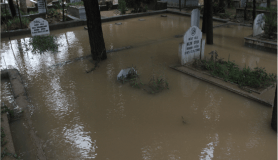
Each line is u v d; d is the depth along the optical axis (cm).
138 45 943
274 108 400
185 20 1477
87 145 385
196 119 447
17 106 500
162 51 855
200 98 523
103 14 1759
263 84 555
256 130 411
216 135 400
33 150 369
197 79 620
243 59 752
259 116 452
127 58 793
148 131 415
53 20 1544
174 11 1700
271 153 356
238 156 351
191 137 397
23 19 1355
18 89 567
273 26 835
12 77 631
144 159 350
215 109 478
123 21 1501
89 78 641
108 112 479
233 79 586
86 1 688
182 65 702
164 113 470
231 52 824
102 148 377
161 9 1847
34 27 1013
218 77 607
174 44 942
